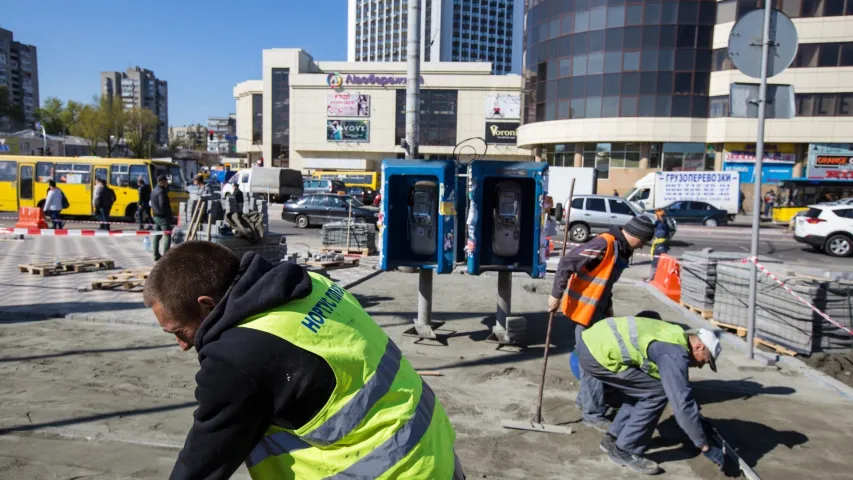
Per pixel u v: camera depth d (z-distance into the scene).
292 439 1.49
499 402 4.98
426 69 64.38
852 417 4.73
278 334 1.40
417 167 6.51
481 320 7.90
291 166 67.44
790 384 5.49
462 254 7.05
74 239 16.53
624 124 38.56
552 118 41.53
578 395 4.76
